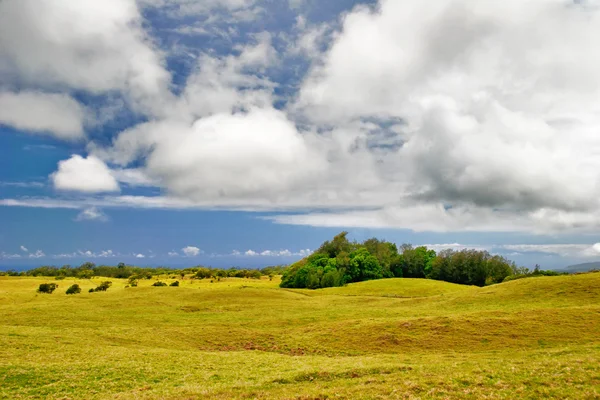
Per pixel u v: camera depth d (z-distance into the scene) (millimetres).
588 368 22031
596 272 67812
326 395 19859
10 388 23609
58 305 69625
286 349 40031
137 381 25391
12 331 43156
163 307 70188
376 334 42250
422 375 23484
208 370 28484
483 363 26703
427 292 88750
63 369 27641
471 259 131250
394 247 162250
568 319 41188
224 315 61969
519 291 62250
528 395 18500
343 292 96250
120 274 190500
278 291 91312
